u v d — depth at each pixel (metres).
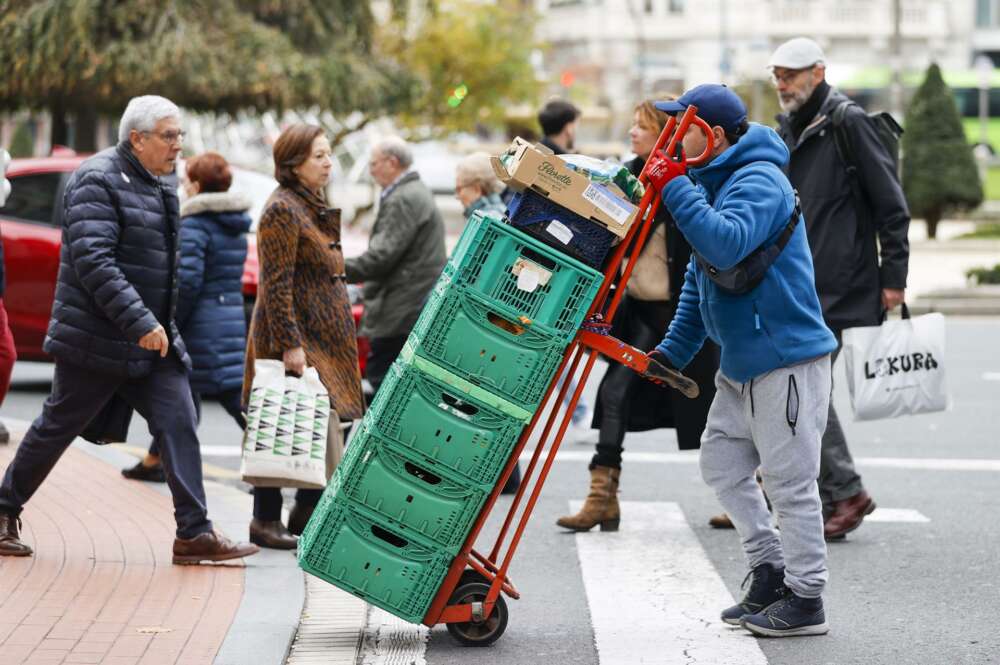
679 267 7.75
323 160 7.15
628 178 5.51
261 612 6.12
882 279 7.92
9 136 48.56
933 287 23.56
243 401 7.23
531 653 5.75
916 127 36.22
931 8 65.56
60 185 12.68
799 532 5.86
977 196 36.03
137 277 6.72
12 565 6.69
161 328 6.60
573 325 5.42
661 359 6.17
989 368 15.46
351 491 5.56
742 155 5.70
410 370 5.46
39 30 23.17
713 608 6.45
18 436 10.18
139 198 6.73
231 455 10.45
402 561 5.61
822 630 5.99
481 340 5.43
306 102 25.81
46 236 12.49
